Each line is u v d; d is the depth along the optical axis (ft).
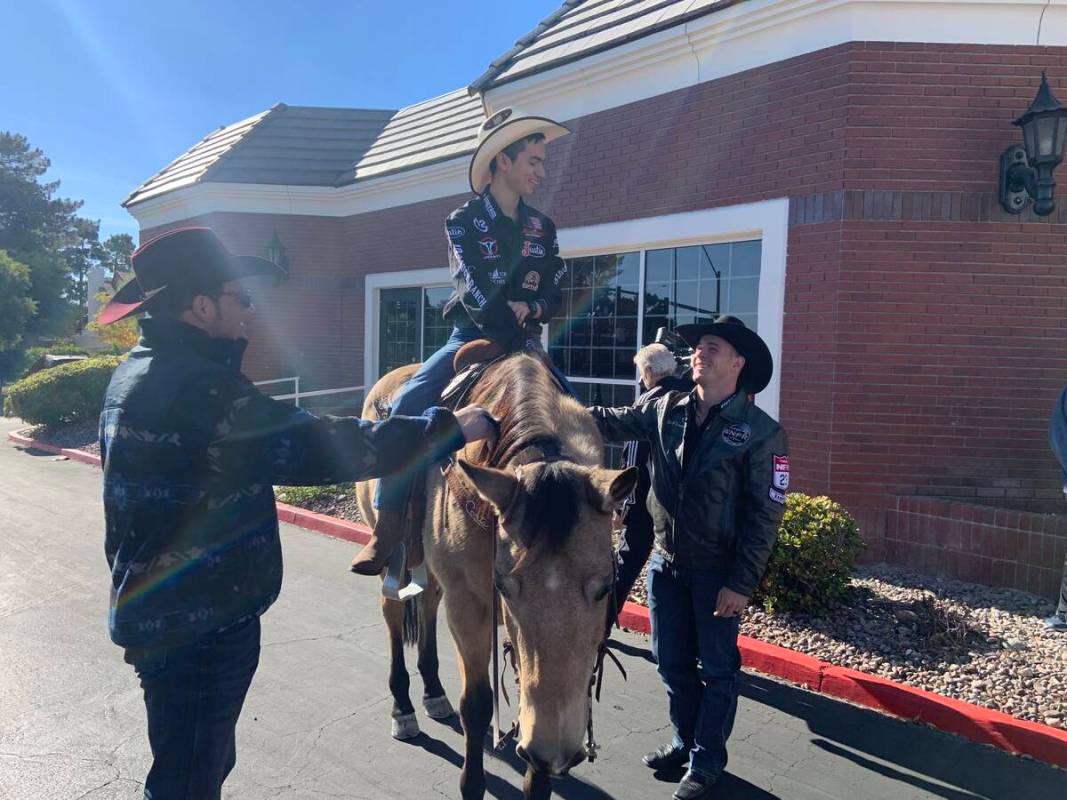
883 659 14.82
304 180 44.47
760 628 16.47
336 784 11.39
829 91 21.59
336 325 45.32
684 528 11.03
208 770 7.64
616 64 26.86
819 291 21.95
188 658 7.48
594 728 13.24
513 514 7.59
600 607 7.32
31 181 180.45
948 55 21.12
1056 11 20.88
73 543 24.98
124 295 8.18
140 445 7.06
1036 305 21.33
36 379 49.93
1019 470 21.50
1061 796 11.12
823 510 17.01
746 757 12.22
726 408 10.87
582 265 29.84
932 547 20.39
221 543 7.37
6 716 13.17
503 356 10.71
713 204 24.84
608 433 12.27
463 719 10.12
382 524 10.73
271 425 7.27
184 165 52.85
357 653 16.37
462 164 36.35
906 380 21.48
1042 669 14.05
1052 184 20.44
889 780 11.57
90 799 10.74
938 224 21.27
